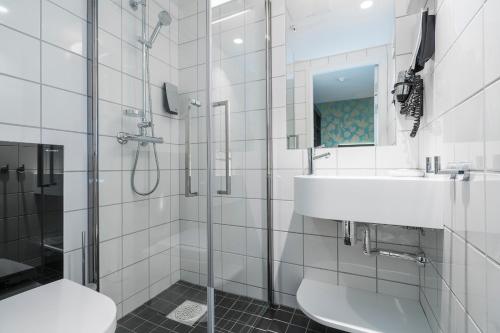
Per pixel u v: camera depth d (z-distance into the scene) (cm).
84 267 120
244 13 146
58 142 111
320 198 101
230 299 133
